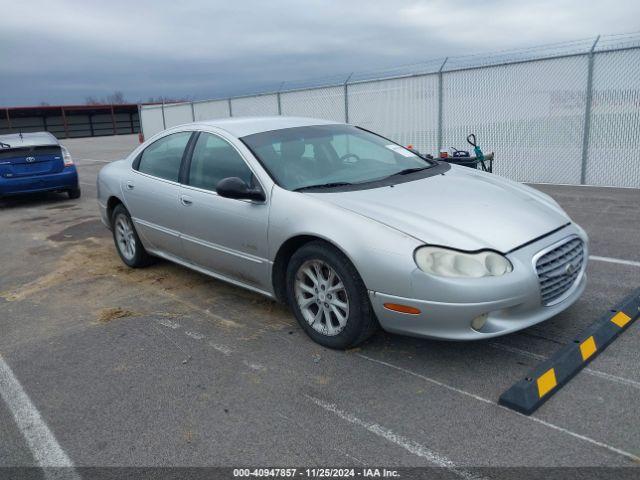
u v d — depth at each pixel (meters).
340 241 3.30
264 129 4.48
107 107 50.25
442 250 3.05
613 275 4.69
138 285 5.24
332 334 3.56
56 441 2.82
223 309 4.46
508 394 2.85
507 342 3.56
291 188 3.80
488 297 2.98
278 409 2.96
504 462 2.44
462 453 2.51
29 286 5.48
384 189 3.78
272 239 3.76
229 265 4.27
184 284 5.17
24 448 2.79
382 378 3.21
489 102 11.37
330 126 4.80
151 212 5.03
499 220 3.34
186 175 4.64
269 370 3.39
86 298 4.99
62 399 3.23
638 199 8.24
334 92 14.00
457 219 3.31
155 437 2.79
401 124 12.91
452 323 3.05
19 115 46.59
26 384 3.44
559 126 10.52
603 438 2.55
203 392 3.19
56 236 7.75
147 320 4.34
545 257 3.21
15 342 4.10
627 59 9.52
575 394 2.91
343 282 3.37
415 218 3.30
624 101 9.67
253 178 3.99
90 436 2.85
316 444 2.65
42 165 10.59
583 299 4.17
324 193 3.70
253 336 3.90
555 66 10.36
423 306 3.06
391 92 12.92
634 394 2.88
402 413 2.85
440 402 2.93
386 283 3.15
